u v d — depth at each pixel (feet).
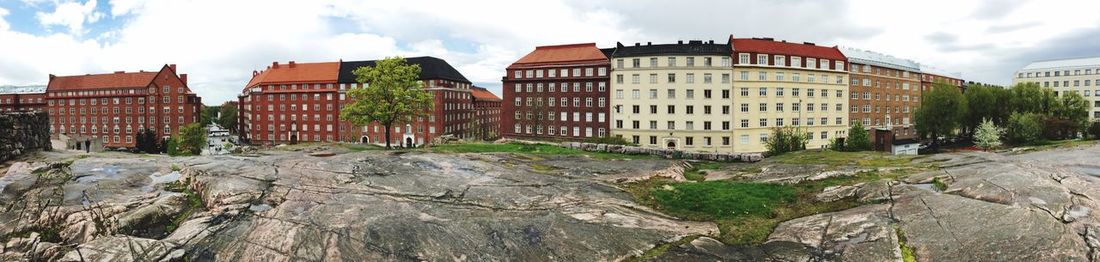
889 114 330.54
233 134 648.38
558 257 45.78
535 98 292.20
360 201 60.44
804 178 77.30
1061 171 64.18
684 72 261.65
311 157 92.58
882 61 336.90
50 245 46.70
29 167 77.05
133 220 54.39
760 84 262.06
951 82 404.16
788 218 57.52
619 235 50.26
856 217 51.31
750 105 261.85
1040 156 105.81
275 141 430.61
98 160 83.10
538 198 64.49
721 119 260.42
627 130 271.49
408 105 168.45
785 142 209.05
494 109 549.95
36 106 477.36
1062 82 467.11
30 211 56.08
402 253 45.47
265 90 429.38
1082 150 114.62
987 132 248.11
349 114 167.12
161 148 414.00
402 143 397.60
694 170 102.01
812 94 276.00
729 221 56.44
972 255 40.88
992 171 63.52
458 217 54.80
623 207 61.57
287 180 70.03
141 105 429.38
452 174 79.36
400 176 76.18
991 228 44.29
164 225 55.88
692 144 263.70
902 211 51.37
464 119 437.17
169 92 432.66
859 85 308.60
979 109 282.77
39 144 95.14
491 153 116.16
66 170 74.74
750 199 65.41
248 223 52.19
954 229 45.21
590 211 57.93
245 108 506.48
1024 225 43.96
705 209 61.57
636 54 266.98
